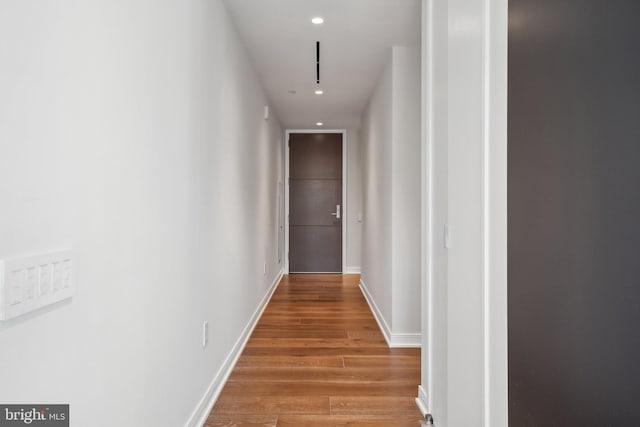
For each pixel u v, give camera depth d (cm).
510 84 126
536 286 111
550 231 104
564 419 98
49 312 91
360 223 692
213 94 229
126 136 127
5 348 79
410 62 327
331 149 694
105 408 114
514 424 123
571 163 95
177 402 173
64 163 96
